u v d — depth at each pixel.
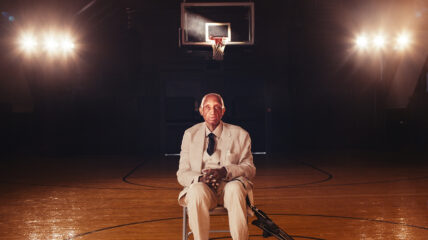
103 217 4.27
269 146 11.77
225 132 2.78
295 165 8.70
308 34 11.83
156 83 11.73
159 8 11.62
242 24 9.97
